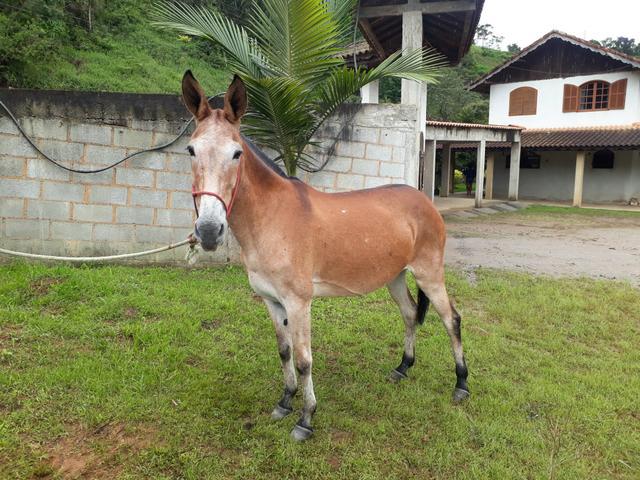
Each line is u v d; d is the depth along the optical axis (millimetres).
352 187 6934
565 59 19469
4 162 6297
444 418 3291
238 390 3562
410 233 3455
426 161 14414
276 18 5219
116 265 6680
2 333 4230
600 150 18062
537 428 3205
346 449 2953
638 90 18000
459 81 27484
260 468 2785
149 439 2973
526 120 20656
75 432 2996
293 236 2875
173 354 4023
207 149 2480
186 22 5457
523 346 4535
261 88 4922
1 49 12141
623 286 6527
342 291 3230
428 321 5074
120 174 6562
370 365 4109
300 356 2971
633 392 3672
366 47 12383
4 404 3213
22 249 6531
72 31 17547
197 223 2387
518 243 10000
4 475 2600
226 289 5797
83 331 4348
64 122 6332
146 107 6477
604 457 2934
